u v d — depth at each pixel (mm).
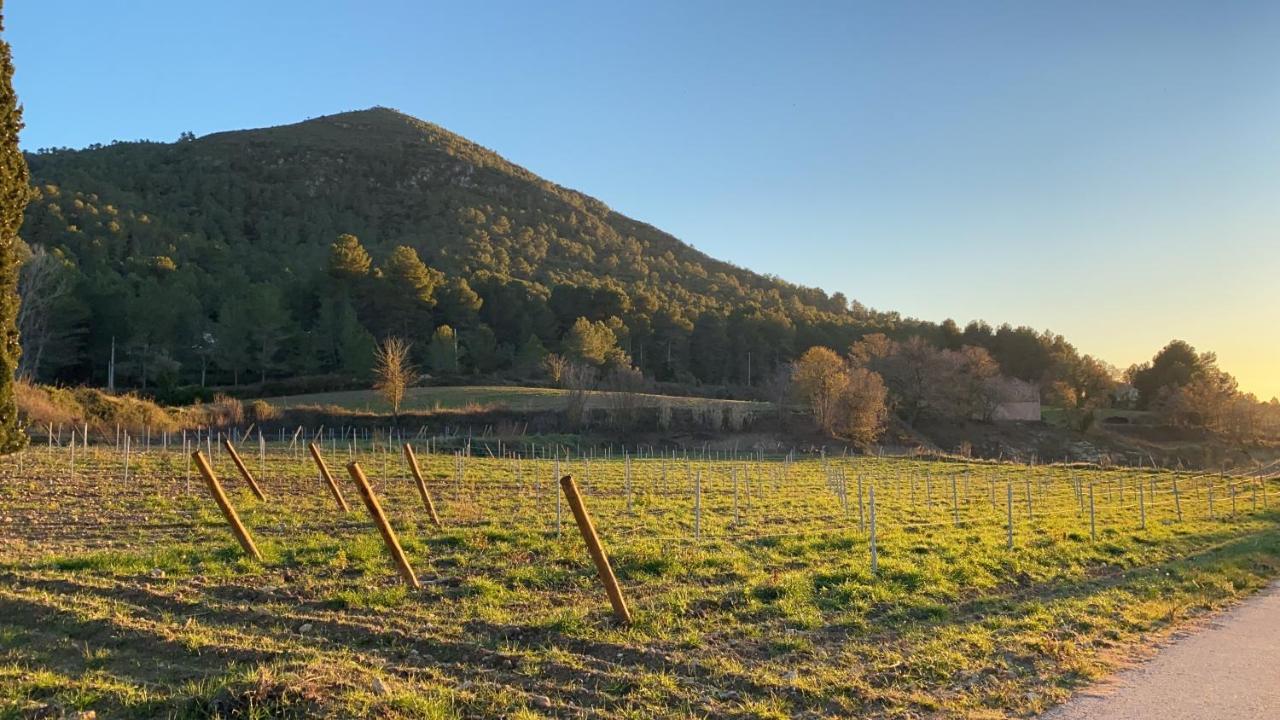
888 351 81875
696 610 8688
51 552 10898
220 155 169250
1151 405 100688
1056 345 114938
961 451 62469
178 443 36156
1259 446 79500
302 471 23422
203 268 101062
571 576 10281
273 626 7707
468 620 8102
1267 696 6543
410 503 17453
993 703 6340
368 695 5754
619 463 34688
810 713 6016
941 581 10633
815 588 10000
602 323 92750
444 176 190375
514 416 55094
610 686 6355
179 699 5707
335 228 145500
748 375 106688
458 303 90688
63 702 5723
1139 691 6680
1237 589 11883
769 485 25875
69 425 33656
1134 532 17203
